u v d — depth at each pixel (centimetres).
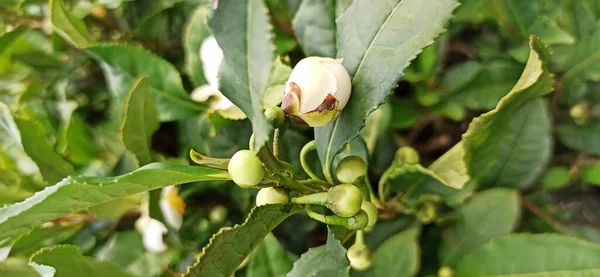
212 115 22
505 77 24
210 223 23
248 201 23
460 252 22
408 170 20
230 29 14
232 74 14
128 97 20
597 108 24
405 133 26
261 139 14
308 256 17
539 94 18
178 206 22
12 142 25
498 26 24
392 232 22
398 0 16
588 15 24
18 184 24
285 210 17
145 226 23
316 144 18
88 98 26
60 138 25
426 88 24
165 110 23
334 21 19
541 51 16
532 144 23
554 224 23
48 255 19
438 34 16
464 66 24
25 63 26
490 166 22
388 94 16
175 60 26
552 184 24
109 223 24
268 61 14
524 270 21
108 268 20
